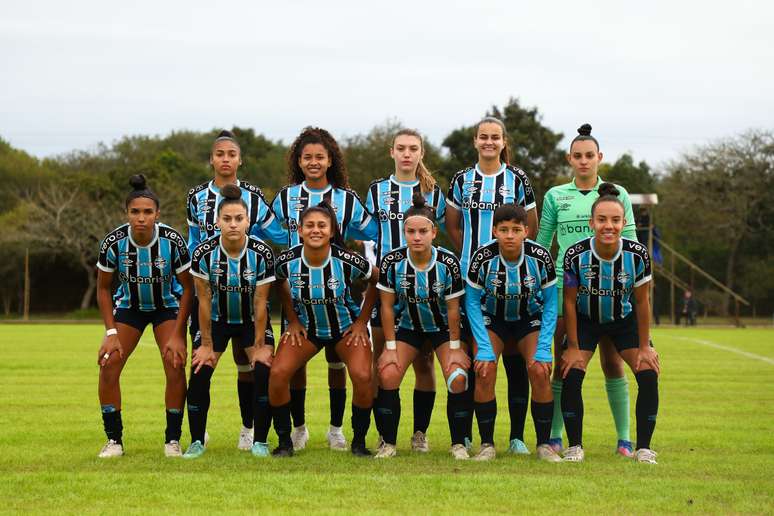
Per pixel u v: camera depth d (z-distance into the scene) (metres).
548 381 7.37
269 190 55.31
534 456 7.50
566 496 5.71
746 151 51.62
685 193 52.19
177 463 6.90
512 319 7.66
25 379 13.75
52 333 28.50
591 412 10.54
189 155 70.19
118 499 5.57
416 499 5.61
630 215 7.97
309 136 8.17
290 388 7.98
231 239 7.27
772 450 7.83
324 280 7.40
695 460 7.23
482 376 7.34
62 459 7.10
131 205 7.29
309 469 6.66
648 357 7.45
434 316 7.58
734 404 11.16
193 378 7.39
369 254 9.42
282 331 7.99
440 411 10.52
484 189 8.09
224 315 7.57
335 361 8.00
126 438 8.35
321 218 7.25
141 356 18.64
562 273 8.06
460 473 6.50
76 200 50.59
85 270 52.34
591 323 7.68
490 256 7.39
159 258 7.43
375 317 8.03
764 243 51.78
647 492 5.83
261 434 7.45
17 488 5.86
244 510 5.30
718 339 26.78
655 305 40.97
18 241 49.38
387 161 49.31
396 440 8.16
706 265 52.59
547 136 47.28
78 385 12.89
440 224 8.77
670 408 10.76
